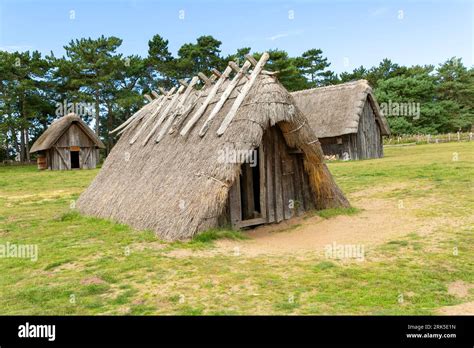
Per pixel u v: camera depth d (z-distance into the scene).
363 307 5.57
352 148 30.78
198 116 11.81
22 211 15.10
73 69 45.28
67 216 13.05
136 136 14.66
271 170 11.60
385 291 6.15
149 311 5.63
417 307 5.61
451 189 13.95
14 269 7.93
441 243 8.48
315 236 10.04
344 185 17.20
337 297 5.93
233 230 10.17
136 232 10.06
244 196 11.92
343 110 30.91
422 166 20.48
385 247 8.45
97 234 10.35
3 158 55.03
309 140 11.25
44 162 41.38
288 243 9.52
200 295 6.12
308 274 6.96
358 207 12.75
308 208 12.30
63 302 6.09
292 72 50.25
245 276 6.89
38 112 52.00
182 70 50.38
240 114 10.27
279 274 6.99
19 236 10.80
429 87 55.53
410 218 10.81
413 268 7.11
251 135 9.72
